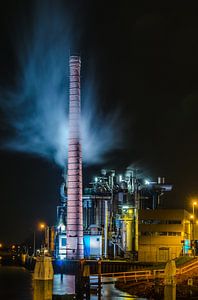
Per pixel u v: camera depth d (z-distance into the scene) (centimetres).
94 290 7312
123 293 7300
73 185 15775
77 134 15938
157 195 16762
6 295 8194
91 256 15775
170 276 3134
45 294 2698
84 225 16625
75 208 15712
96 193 16650
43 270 2708
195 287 6906
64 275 13800
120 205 16238
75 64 16338
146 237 13688
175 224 13575
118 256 15700
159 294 6669
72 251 15475
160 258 13500
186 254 12400
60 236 16575
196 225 14238
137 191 16100
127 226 15625
